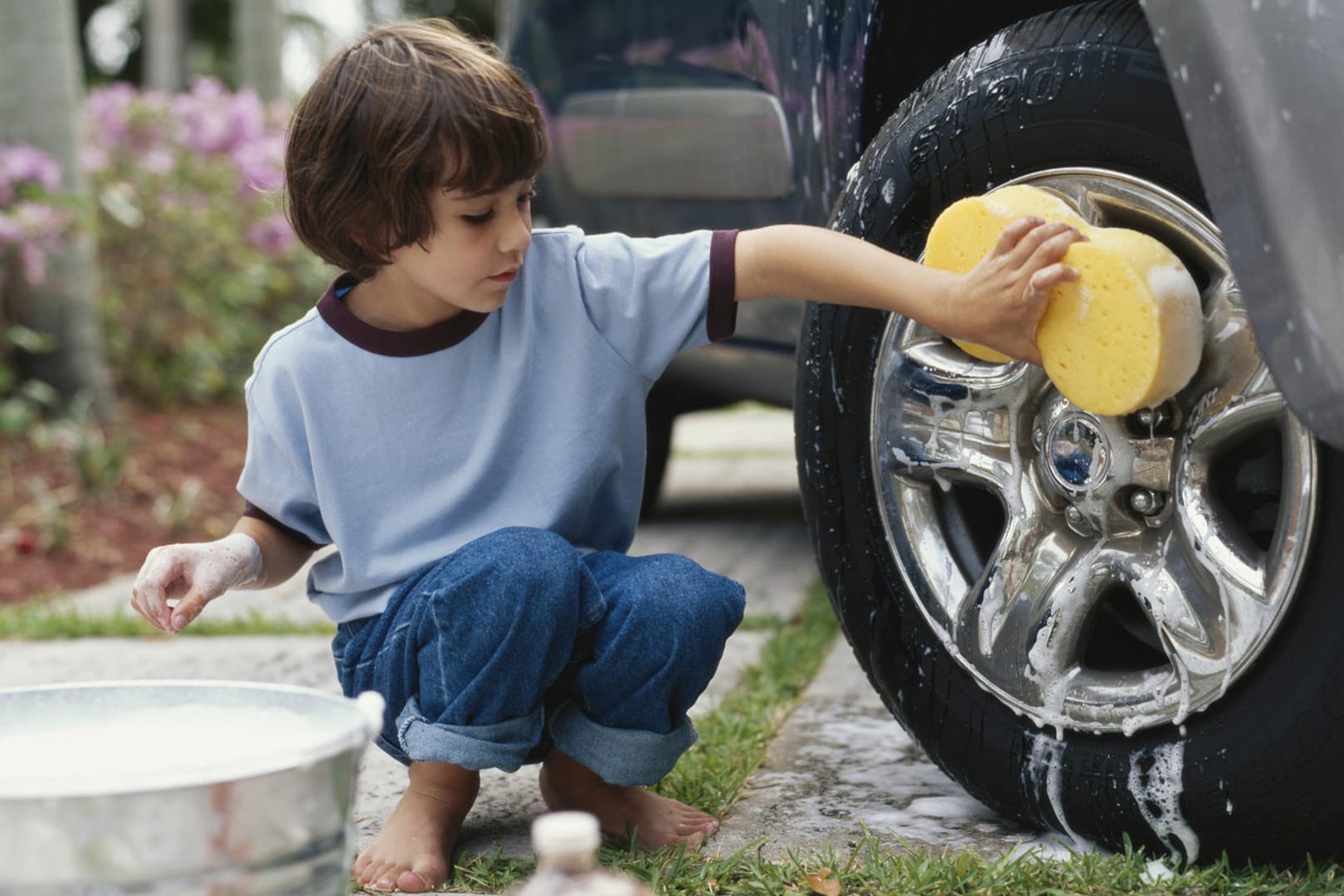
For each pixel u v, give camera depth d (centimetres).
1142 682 142
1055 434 145
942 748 160
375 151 137
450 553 151
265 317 656
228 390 617
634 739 150
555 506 153
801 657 241
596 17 256
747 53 211
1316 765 131
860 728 202
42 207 464
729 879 145
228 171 586
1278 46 113
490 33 1678
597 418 153
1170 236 137
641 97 244
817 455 169
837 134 185
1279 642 132
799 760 189
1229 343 133
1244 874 139
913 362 157
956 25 179
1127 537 144
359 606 156
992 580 152
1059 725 148
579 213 277
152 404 573
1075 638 147
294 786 102
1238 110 115
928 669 160
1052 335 134
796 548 351
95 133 571
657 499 385
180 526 401
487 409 153
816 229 150
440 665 146
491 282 142
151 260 573
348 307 155
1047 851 152
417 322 153
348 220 141
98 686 123
